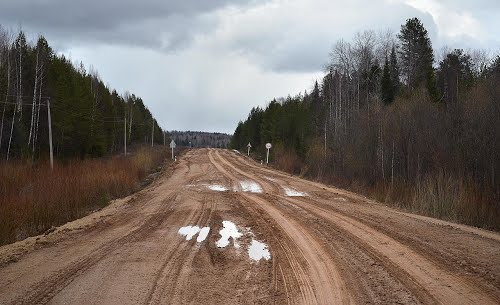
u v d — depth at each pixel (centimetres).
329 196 1872
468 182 1538
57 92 4322
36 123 4178
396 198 1759
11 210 1087
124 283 621
